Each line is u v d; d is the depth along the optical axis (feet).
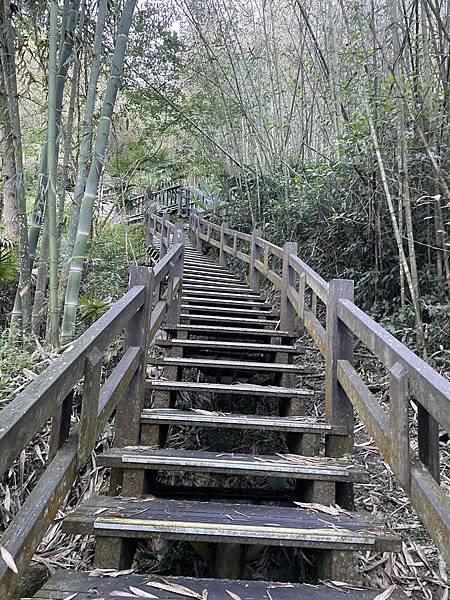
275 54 20.40
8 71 11.10
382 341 5.43
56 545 6.14
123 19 11.04
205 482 8.33
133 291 7.30
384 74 11.86
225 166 24.30
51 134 10.36
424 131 10.40
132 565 5.87
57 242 10.70
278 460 6.64
